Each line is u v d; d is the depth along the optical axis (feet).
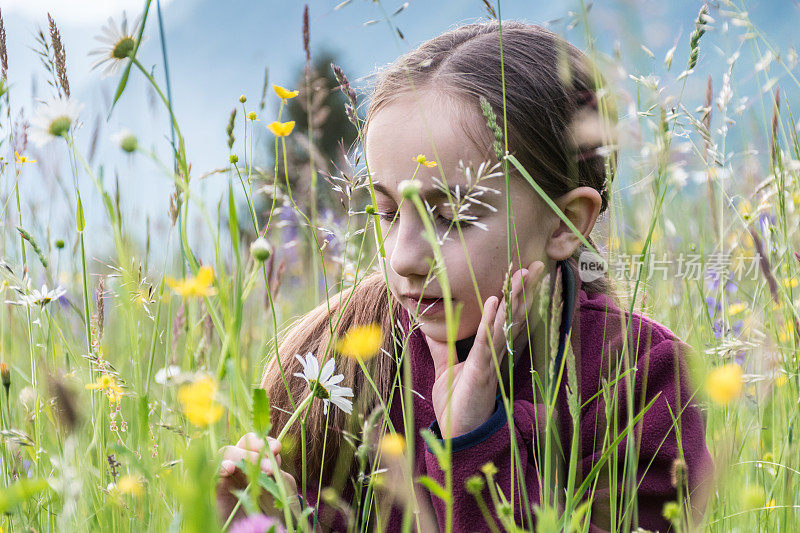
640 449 5.29
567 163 5.55
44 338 5.85
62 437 4.75
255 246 3.34
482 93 5.27
